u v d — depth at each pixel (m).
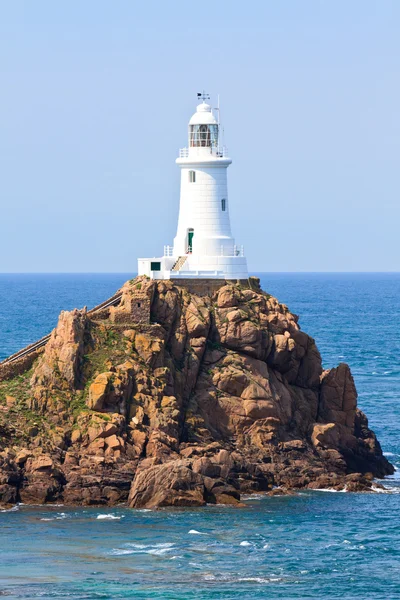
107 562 147.25
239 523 165.00
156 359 190.12
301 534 160.88
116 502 172.88
